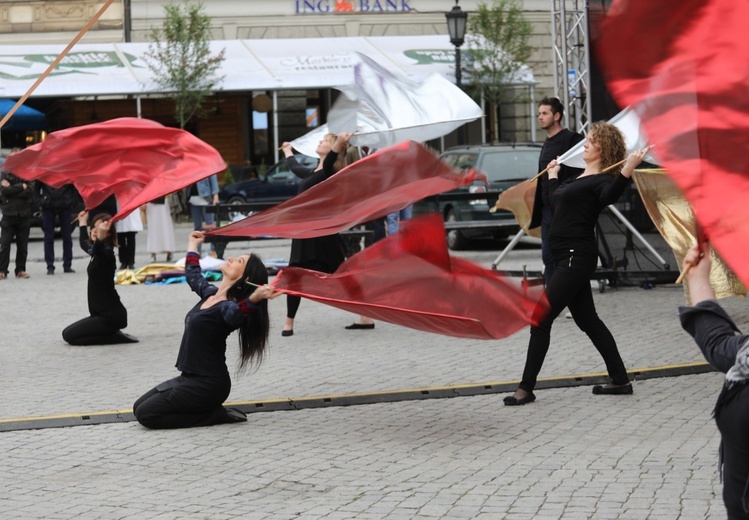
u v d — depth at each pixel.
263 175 36.00
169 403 8.66
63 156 11.55
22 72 35.84
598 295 16.42
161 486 7.14
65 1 40.50
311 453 7.91
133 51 37.72
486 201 24.42
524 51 38.38
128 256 21.36
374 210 9.23
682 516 6.29
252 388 10.16
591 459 7.57
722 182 4.13
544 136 42.03
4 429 8.75
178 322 14.60
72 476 7.42
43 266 22.86
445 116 12.58
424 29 42.38
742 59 4.11
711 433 8.16
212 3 41.56
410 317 8.02
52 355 12.20
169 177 11.41
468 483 7.07
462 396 9.77
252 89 37.16
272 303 16.44
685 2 4.10
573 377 10.26
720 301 15.13
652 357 11.26
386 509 6.55
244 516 6.46
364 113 12.71
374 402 9.58
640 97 4.15
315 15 41.97
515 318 8.21
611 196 9.07
